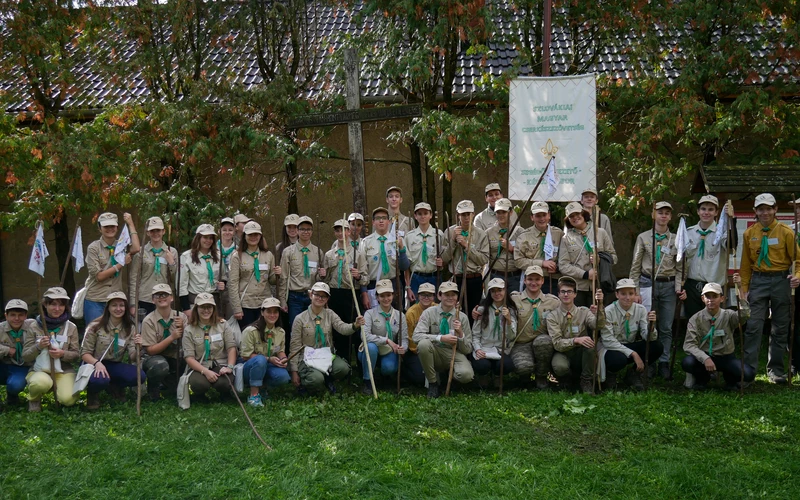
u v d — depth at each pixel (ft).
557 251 29.17
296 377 26.27
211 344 25.72
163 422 23.12
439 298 27.02
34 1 36.11
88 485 18.16
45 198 37.09
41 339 24.27
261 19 39.22
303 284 28.58
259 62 39.47
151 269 28.12
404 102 38.86
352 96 30.96
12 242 46.47
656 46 35.99
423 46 34.45
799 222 31.09
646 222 38.78
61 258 44.32
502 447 20.84
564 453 20.61
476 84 37.45
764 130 36.24
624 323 26.73
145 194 35.94
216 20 38.45
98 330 25.40
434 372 25.95
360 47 37.22
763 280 27.78
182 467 19.13
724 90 36.91
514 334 27.14
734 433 22.16
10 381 24.70
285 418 23.47
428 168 39.34
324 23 45.16
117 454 19.86
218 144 37.04
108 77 41.16
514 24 36.11
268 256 28.45
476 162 42.98
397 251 27.17
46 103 40.45
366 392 26.58
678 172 36.52
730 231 27.37
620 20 35.27
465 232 29.60
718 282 28.43
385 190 43.83
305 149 36.58
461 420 23.22
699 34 37.06
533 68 38.42
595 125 27.81
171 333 25.81
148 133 38.04
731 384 27.02
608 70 40.68
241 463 19.52
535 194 28.50
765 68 37.09
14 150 37.81
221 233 29.27
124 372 25.35
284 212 43.86
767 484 18.56
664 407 24.22
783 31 36.65
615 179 41.06
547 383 27.32
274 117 37.40
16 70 44.21
